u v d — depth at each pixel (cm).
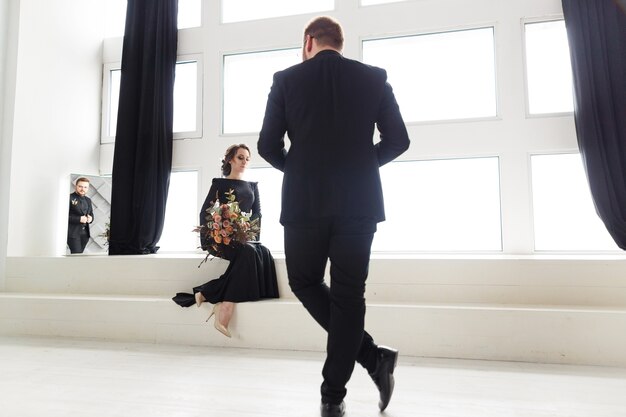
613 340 210
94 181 406
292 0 411
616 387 173
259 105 411
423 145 359
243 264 258
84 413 142
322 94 124
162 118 398
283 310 246
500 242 349
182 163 411
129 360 217
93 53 435
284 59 412
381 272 272
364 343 140
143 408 147
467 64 366
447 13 364
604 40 315
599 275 244
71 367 203
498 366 208
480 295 258
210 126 408
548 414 142
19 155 355
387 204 371
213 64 412
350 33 383
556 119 336
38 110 373
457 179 361
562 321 216
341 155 120
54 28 391
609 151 306
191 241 412
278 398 158
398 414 141
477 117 352
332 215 117
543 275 251
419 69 375
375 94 127
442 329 229
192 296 264
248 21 408
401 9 374
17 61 356
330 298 125
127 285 305
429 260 266
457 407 148
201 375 189
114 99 448
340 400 124
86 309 274
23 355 227
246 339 249
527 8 349
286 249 129
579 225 338
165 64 404
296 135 126
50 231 381
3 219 345
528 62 353
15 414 142
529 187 338
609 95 309
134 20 415
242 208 294
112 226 390
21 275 326
